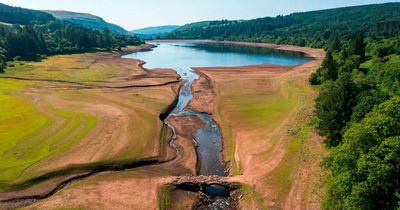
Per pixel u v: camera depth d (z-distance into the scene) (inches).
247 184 1808.6
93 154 2092.8
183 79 4707.2
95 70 4963.1
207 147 2425.0
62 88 3720.5
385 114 1299.2
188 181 1818.4
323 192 1571.1
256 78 4566.9
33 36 6441.9
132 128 2534.5
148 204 1641.2
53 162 1969.7
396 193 1139.3
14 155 2025.1
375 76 3225.9
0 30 6683.1
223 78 4611.2
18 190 1734.7
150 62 6569.9
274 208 1601.9
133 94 3567.9
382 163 1152.8
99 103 3147.1
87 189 1761.8
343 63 4286.4
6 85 3754.9
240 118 2859.3
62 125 2519.7
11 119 2605.8
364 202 1158.3
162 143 2369.6
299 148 2043.6
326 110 1961.1
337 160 1333.7
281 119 2677.2
